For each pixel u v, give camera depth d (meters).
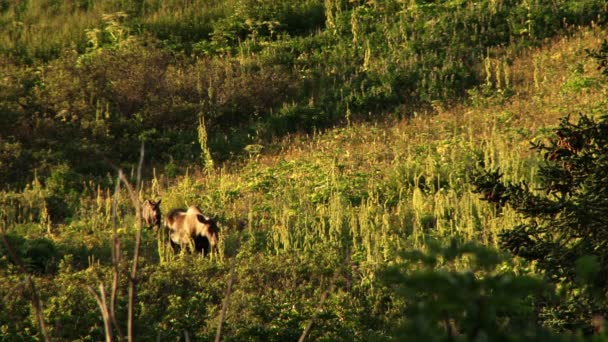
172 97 109.75
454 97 107.75
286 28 137.75
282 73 117.50
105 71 112.56
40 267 61.25
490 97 104.38
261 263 58.78
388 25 131.25
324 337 43.28
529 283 10.47
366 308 47.66
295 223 70.50
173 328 42.81
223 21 138.50
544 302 35.19
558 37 121.06
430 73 113.56
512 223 57.66
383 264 55.41
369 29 131.88
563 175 36.31
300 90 115.62
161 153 100.50
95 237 69.88
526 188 37.06
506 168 71.38
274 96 113.31
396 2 138.25
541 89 104.56
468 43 123.56
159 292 51.78
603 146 35.53
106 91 108.06
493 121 93.94
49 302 47.69
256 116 111.06
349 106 110.06
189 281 54.69
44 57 133.00
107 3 149.75
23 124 100.75
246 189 83.12
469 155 81.44
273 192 81.56
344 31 132.38
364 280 53.03
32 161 95.25
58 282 53.66
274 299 50.78
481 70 113.94
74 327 42.56
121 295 50.34
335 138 98.88
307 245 64.94
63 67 113.00
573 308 32.34
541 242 36.16
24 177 92.81
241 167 94.19
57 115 102.81
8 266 57.47
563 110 94.62
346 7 141.50
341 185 79.44
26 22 146.50
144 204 71.19
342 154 91.69
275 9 138.50
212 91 111.62
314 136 100.12
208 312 47.16
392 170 81.94
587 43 115.56
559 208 35.47
